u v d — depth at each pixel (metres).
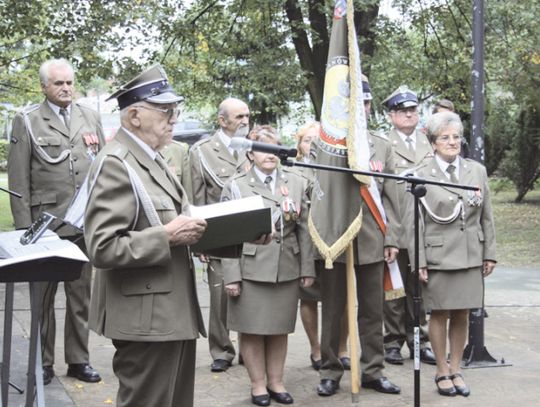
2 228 16.47
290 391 5.71
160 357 3.54
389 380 5.96
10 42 13.40
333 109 5.45
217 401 5.46
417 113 6.87
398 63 15.16
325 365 5.64
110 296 3.55
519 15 15.08
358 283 5.71
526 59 15.46
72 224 4.02
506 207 19.98
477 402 5.45
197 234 3.45
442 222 5.54
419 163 6.65
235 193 5.53
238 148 4.14
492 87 18.69
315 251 5.53
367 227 5.60
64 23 12.46
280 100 13.93
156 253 3.39
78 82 13.10
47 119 5.73
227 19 14.30
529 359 6.64
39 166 5.66
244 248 5.37
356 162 5.36
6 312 3.81
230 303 5.41
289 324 5.40
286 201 5.43
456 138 5.59
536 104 17.67
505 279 11.23
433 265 5.54
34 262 3.35
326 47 14.20
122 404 3.60
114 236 3.40
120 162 3.48
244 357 5.44
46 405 5.17
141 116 3.58
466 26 15.34
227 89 14.17
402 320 6.56
